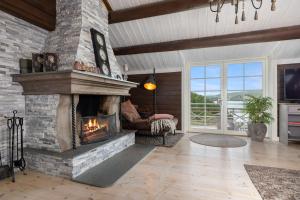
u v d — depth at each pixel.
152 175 2.46
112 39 4.48
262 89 4.81
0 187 2.12
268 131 4.63
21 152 2.48
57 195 1.97
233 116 5.11
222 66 5.20
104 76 2.79
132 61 5.51
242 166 2.76
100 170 2.57
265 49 4.46
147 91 5.78
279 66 4.44
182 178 2.37
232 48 4.60
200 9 3.39
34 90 2.59
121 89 3.64
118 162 2.89
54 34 2.97
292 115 3.92
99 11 3.33
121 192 2.03
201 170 2.62
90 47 2.96
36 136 2.63
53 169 2.42
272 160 3.01
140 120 4.42
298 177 2.37
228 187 2.14
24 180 2.29
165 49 4.47
